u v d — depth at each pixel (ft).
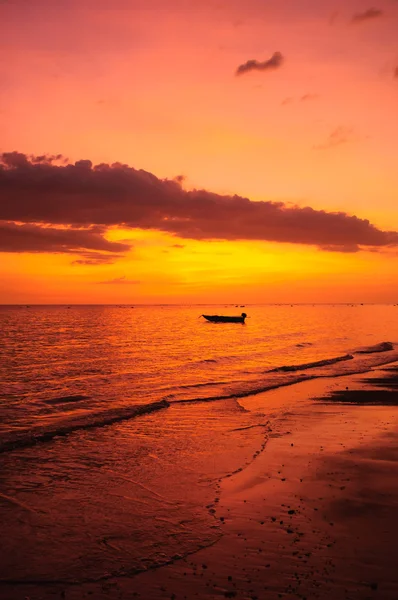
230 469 38.19
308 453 42.16
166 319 410.11
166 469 38.27
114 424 53.47
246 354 134.62
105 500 31.91
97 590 21.67
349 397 69.36
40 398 69.51
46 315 509.35
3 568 23.44
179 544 25.73
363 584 21.58
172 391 75.10
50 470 37.91
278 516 29.12
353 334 225.97
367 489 33.37
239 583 21.90
